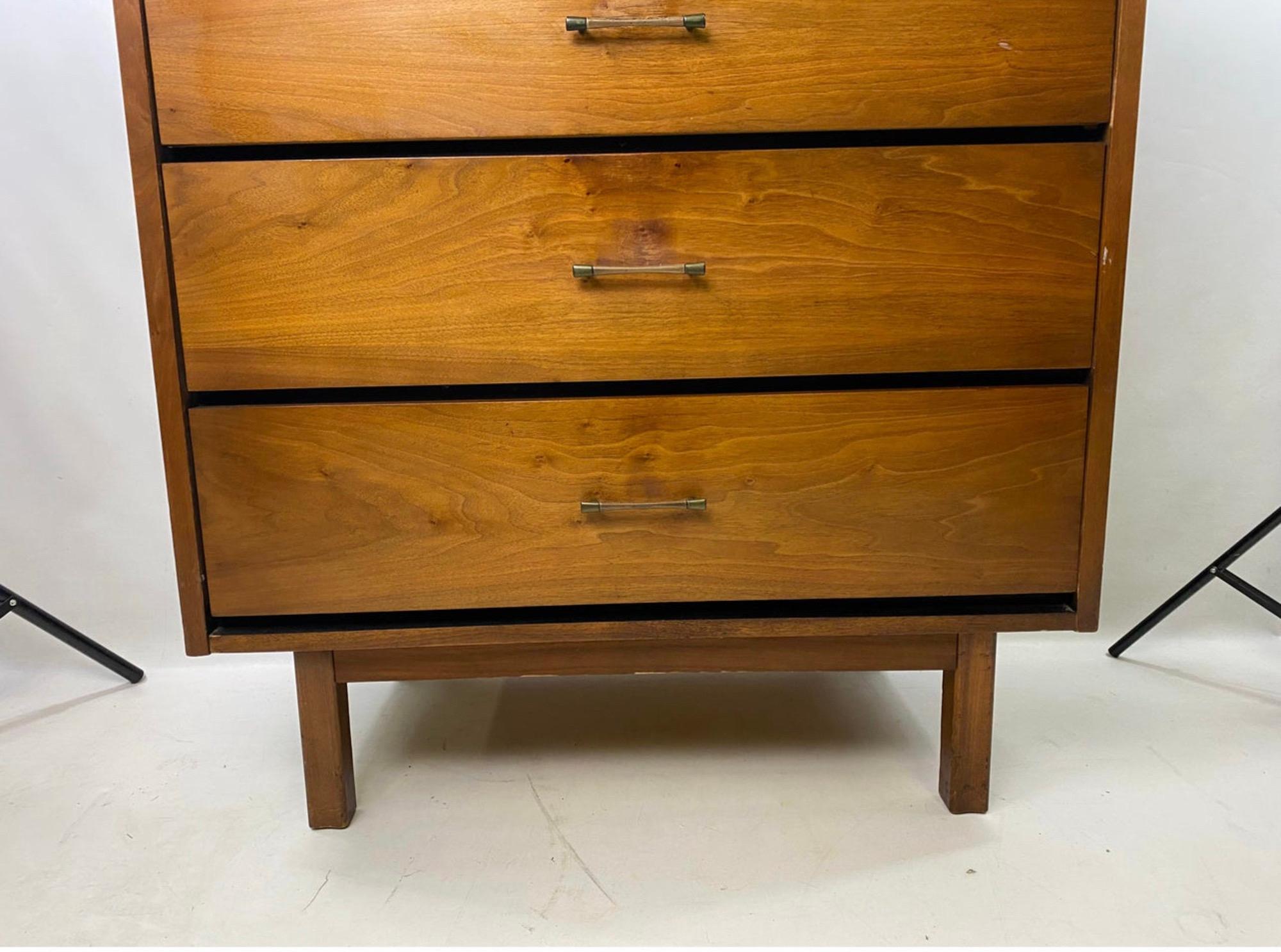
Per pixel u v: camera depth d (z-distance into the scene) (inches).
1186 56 51.6
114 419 54.8
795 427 36.9
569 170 34.9
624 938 34.2
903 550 38.0
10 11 50.3
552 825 40.9
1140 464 56.3
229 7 33.7
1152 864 37.7
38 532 55.9
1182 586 57.5
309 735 40.2
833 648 40.4
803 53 34.3
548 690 53.6
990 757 43.3
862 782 43.8
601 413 36.6
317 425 36.6
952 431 37.1
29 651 56.9
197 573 37.7
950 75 34.6
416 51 34.1
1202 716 49.3
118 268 53.1
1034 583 38.6
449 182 34.9
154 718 51.2
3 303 53.1
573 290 35.8
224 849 39.7
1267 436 55.8
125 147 51.9
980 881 36.9
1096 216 35.9
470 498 37.3
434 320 36.0
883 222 35.5
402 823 41.3
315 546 37.6
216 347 36.1
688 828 40.6
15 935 34.7
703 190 35.1
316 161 34.8
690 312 36.0
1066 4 34.4
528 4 33.8
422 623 38.9
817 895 36.3
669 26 33.7
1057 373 38.0
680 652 40.3
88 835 40.8
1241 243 53.6
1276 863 37.7
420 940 34.3
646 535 37.6
